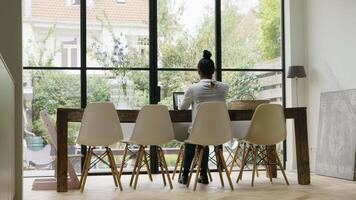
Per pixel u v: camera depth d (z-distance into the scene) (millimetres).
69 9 6488
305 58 6812
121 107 6582
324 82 6281
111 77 6578
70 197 4133
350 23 5676
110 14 6613
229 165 6531
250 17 7055
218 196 4121
